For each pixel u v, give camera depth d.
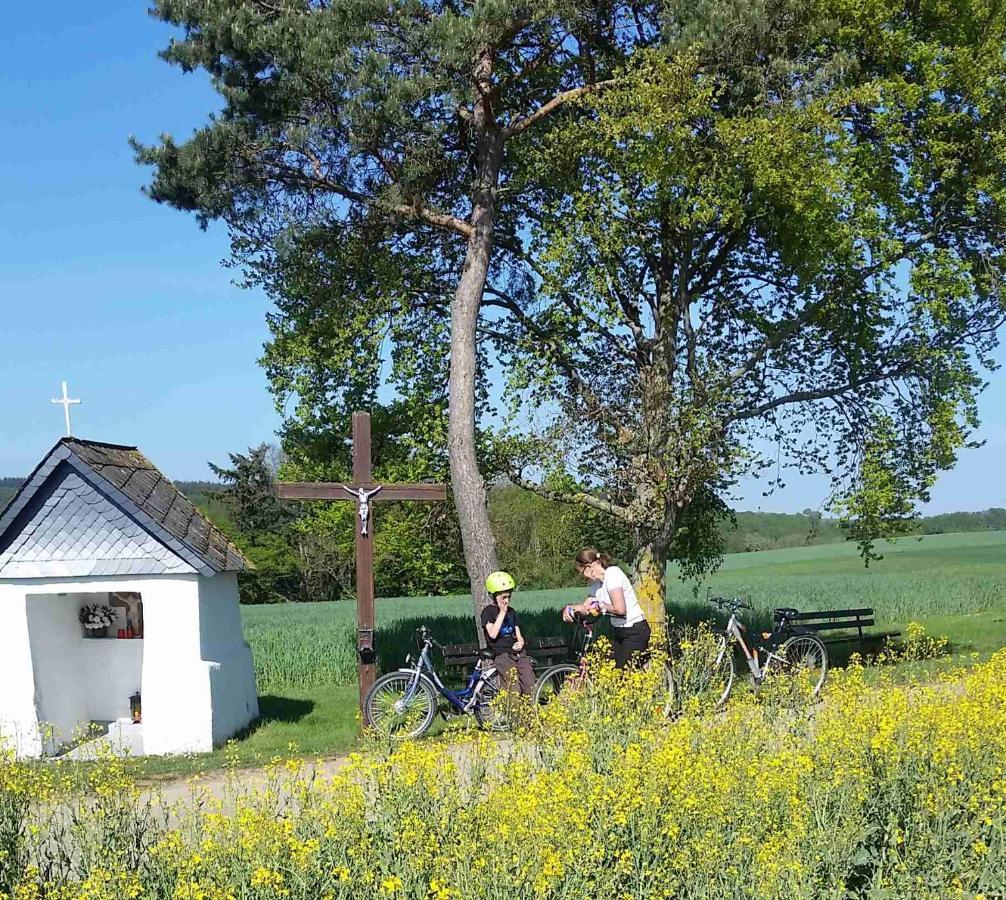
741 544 79.69
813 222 15.05
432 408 17.08
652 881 5.11
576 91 15.96
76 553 12.62
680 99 14.21
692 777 5.67
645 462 15.57
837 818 5.77
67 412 12.85
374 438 17.91
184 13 14.58
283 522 54.56
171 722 12.27
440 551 19.38
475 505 15.19
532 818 5.09
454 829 5.37
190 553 12.47
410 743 6.20
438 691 12.16
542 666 14.13
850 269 16.34
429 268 17.95
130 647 14.08
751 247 18.02
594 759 6.38
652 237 16.70
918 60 15.98
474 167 17.45
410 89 13.56
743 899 5.25
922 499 16.98
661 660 9.05
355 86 13.51
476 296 15.62
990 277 16.69
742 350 17.55
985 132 16.34
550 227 16.30
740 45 14.76
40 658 12.84
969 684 7.59
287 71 14.22
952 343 17.09
